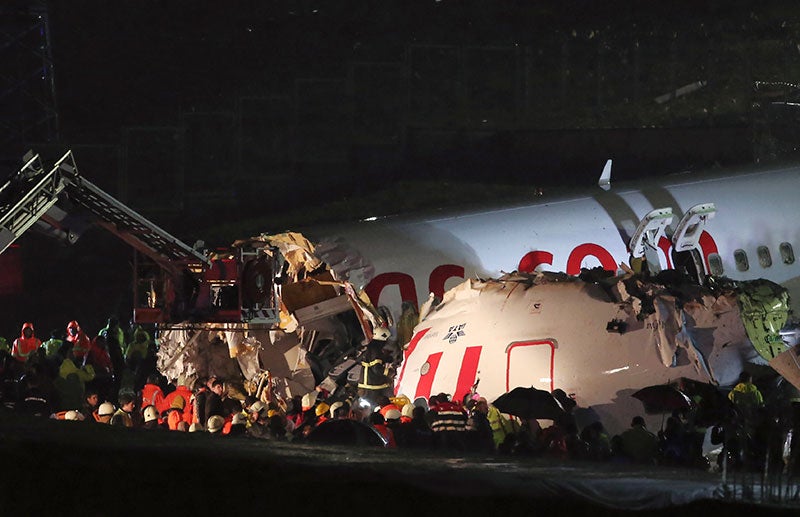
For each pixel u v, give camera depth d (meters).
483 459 54.38
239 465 43.94
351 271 96.19
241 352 99.62
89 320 168.00
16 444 45.00
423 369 88.69
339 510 39.22
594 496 43.62
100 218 80.81
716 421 73.94
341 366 95.38
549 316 84.81
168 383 112.44
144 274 85.12
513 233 105.06
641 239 106.56
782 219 115.12
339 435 59.44
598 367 81.69
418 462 49.06
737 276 111.06
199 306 84.75
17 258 170.75
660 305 82.88
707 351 85.75
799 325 88.81
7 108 184.38
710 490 47.03
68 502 38.75
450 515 39.69
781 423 71.31
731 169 123.19
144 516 37.97
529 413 72.56
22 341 117.50
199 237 190.50
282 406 97.31
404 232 102.62
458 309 90.88
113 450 45.47
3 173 175.00
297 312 95.00
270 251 92.62
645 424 79.12
